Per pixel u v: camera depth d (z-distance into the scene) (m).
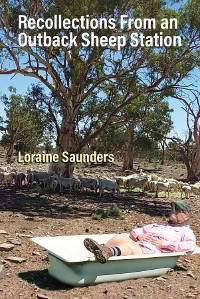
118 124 28.91
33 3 22.92
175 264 7.20
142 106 29.56
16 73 24.36
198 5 25.34
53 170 26.00
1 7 22.86
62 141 25.94
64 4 21.88
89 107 26.70
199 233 12.19
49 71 24.59
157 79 26.11
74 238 7.06
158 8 24.12
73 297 5.93
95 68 25.64
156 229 7.26
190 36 25.92
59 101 25.44
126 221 13.59
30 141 58.38
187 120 42.12
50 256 6.62
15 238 9.41
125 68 25.56
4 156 64.25
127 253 6.65
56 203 17.61
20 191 21.12
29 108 27.92
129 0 23.50
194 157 41.62
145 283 6.61
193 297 6.20
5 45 23.84
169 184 23.16
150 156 75.69
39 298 5.88
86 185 22.20
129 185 25.50
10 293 6.06
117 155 66.81
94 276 6.41
